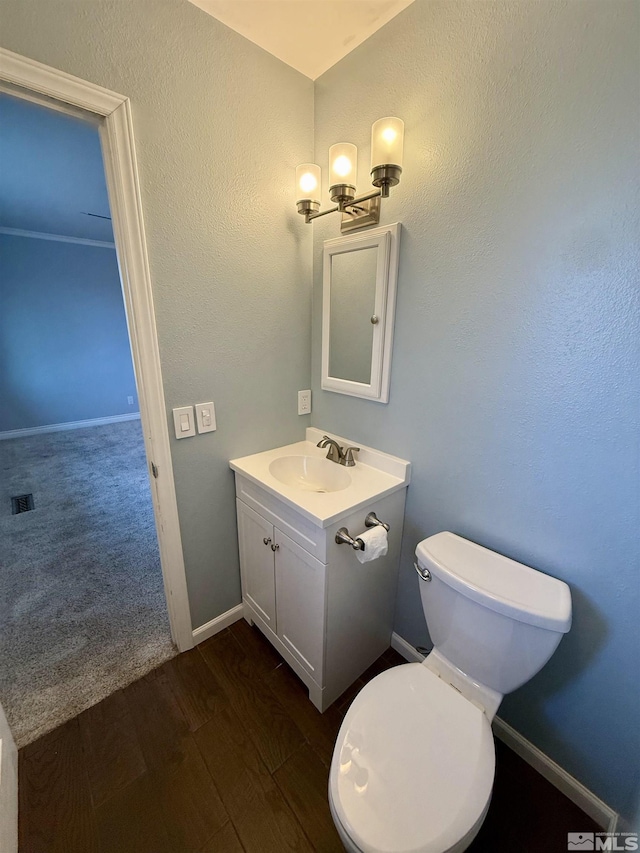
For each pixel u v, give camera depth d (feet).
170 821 3.33
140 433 15.51
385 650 5.12
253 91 4.05
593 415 2.88
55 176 8.13
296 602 4.26
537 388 3.16
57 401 15.37
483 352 3.47
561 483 3.15
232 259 4.33
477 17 2.99
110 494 9.91
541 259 2.96
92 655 5.00
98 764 3.74
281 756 3.85
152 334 3.89
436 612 3.52
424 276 3.81
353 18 3.61
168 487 4.42
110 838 3.21
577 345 2.87
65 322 14.96
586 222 2.69
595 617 3.13
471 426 3.71
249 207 4.33
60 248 14.25
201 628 5.24
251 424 5.05
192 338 4.22
